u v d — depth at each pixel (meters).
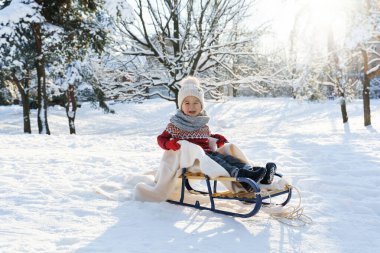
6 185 5.34
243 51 22.48
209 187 4.09
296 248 3.14
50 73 24.41
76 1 19.70
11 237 3.26
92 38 20.09
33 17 17.83
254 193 3.99
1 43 17.84
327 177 5.77
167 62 21.59
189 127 4.48
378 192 4.94
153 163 7.44
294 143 10.02
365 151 8.42
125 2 18.14
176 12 21.64
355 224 3.81
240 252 3.03
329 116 26.47
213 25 21.09
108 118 33.22
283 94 50.75
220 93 23.91
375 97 44.53
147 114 36.50
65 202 4.47
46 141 12.02
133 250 3.00
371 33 16.80
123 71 22.73
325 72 19.78
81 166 7.06
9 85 25.55
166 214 4.00
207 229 3.56
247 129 22.28
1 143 11.42
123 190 4.86
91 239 3.25
